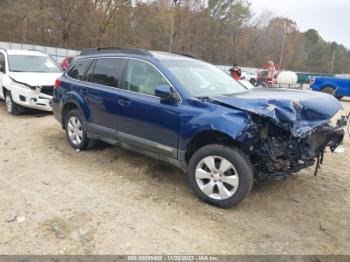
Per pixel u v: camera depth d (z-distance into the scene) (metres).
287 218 4.07
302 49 96.56
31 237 3.48
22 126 7.90
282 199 4.55
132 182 4.89
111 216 3.94
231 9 64.12
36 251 3.27
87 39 44.06
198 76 4.94
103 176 5.07
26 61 9.83
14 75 9.04
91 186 4.72
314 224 3.98
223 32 64.38
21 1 39.88
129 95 4.96
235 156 3.94
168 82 4.56
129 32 49.12
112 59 5.46
